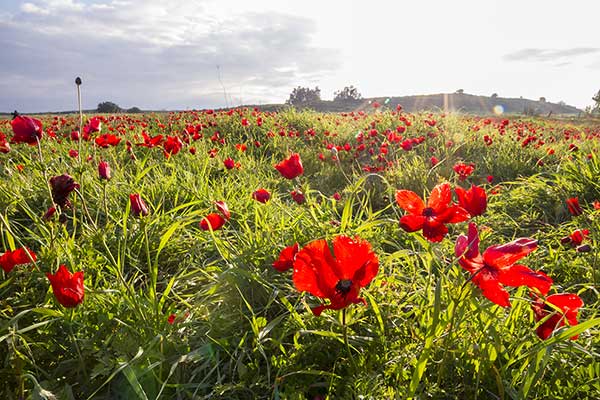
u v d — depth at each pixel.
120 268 2.39
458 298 1.61
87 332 2.03
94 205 3.88
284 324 2.16
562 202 4.72
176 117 12.98
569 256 3.20
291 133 9.30
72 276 1.75
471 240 1.49
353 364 1.83
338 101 76.75
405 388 1.71
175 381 1.93
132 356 1.88
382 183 5.86
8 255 2.11
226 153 7.03
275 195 4.64
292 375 1.90
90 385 1.90
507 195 5.18
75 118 14.62
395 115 11.62
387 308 2.23
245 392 1.91
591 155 5.44
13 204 3.71
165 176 4.94
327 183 6.51
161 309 2.18
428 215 1.63
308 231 3.07
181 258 3.23
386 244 3.30
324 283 1.34
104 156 6.24
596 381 1.74
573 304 1.60
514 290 2.39
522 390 1.60
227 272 2.30
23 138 2.62
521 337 1.92
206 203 4.09
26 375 1.64
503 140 8.70
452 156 7.66
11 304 2.25
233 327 2.26
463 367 1.84
